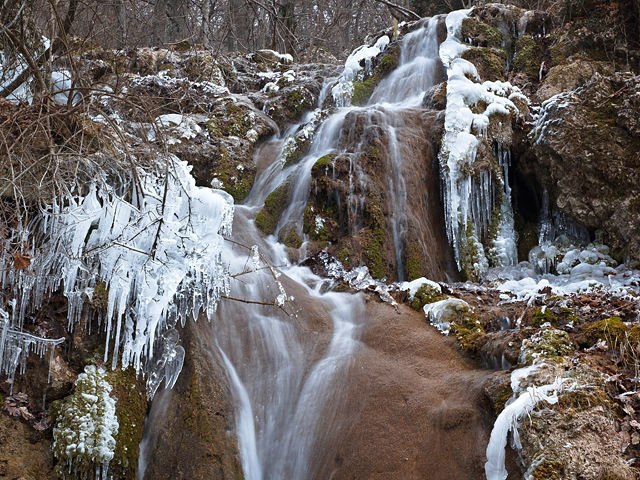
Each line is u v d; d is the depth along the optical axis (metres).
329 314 5.78
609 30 9.15
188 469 4.50
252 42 13.67
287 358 5.26
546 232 8.05
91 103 5.08
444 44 9.64
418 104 9.00
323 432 4.66
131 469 4.54
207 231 5.45
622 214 7.11
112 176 5.43
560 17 9.83
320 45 16.97
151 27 10.68
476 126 7.96
